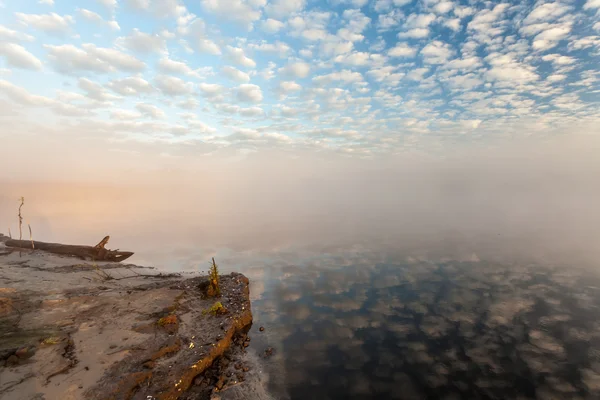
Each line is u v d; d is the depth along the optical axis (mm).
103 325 13359
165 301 16609
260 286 21469
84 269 22766
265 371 11914
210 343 12930
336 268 25578
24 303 14734
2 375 9344
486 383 10984
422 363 12320
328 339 14359
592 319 15188
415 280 22016
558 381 10867
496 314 16172
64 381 9438
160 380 10188
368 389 10875
